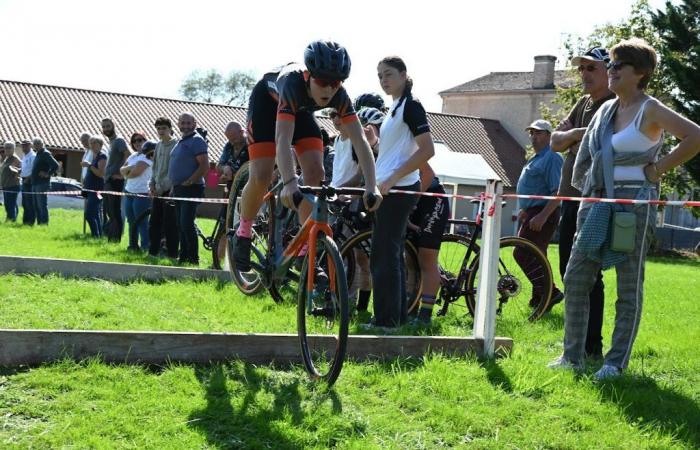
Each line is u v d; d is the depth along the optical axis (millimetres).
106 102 38969
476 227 6547
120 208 12008
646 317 7520
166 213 9773
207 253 10617
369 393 3775
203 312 5633
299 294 4043
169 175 9328
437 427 3408
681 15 32562
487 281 4652
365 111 6395
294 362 4188
